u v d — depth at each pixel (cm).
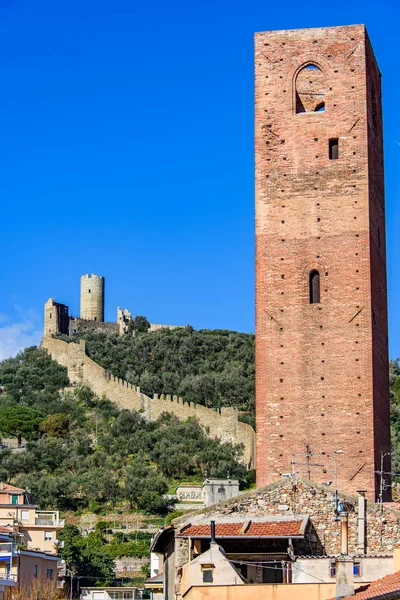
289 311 8588
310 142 8856
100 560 17000
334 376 8406
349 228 8650
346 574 5444
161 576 9162
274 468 8319
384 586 5088
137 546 18788
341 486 8206
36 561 12069
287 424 8388
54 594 10394
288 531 6184
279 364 8500
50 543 15700
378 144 9269
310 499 6469
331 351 8456
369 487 8175
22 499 16250
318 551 6331
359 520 6331
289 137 8894
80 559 16762
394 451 16688
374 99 9262
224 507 6519
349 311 8500
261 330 8606
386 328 9069
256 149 8919
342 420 8319
